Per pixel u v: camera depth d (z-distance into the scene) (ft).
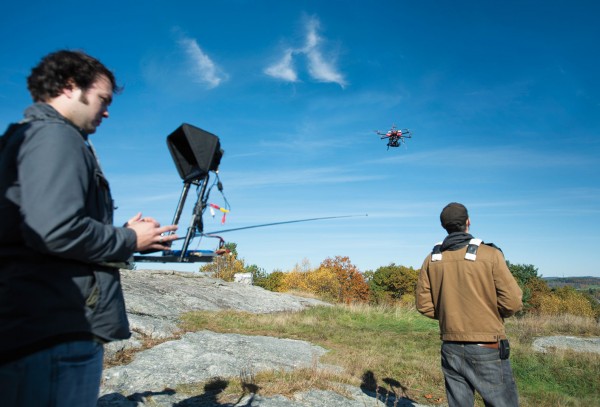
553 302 184.85
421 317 45.96
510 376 10.50
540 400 20.16
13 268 4.48
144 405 13.56
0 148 4.87
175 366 18.95
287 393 16.05
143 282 46.88
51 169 4.39
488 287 10.52
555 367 25.18
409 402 17.75
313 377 18.29
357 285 184.96
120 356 20.22
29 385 4.36
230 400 14.80
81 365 4.74
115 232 4.92
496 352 10.43
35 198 4.29
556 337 36.70
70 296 4.65
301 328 36.04
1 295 4.41
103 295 4.97
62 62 5.08
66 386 4.59
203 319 33.99
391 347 29.96
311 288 159.33
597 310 185.06
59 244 4.30
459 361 10.83
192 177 6.44
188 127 6.41
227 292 51.44
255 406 14.23
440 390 20.22
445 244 11.45
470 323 10.62
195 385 16.51
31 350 4.37
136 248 5.18
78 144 4.82
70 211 4.36
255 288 60.34
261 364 20.70
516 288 10.30
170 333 26.40
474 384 10.62
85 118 5.32
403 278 200.85
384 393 18.56
